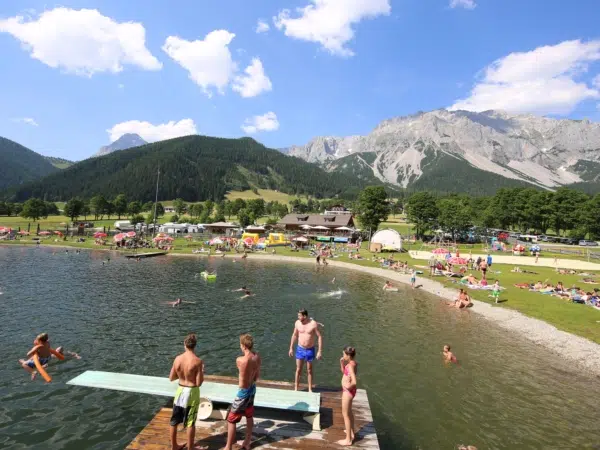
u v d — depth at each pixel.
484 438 11.47
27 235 97.75
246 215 149.25
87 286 35.06
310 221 123.88
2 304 26.88
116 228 126.56
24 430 11.14
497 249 88.00
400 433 11.69
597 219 108.12
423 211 108.81
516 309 28.41
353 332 22.95
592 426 12.34
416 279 45.19
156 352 18.11
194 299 31.00
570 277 45.62
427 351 19.66
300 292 35.88
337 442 9.07
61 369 15.70
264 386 12.12
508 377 16.39
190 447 8.27
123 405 12.84
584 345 20.30
